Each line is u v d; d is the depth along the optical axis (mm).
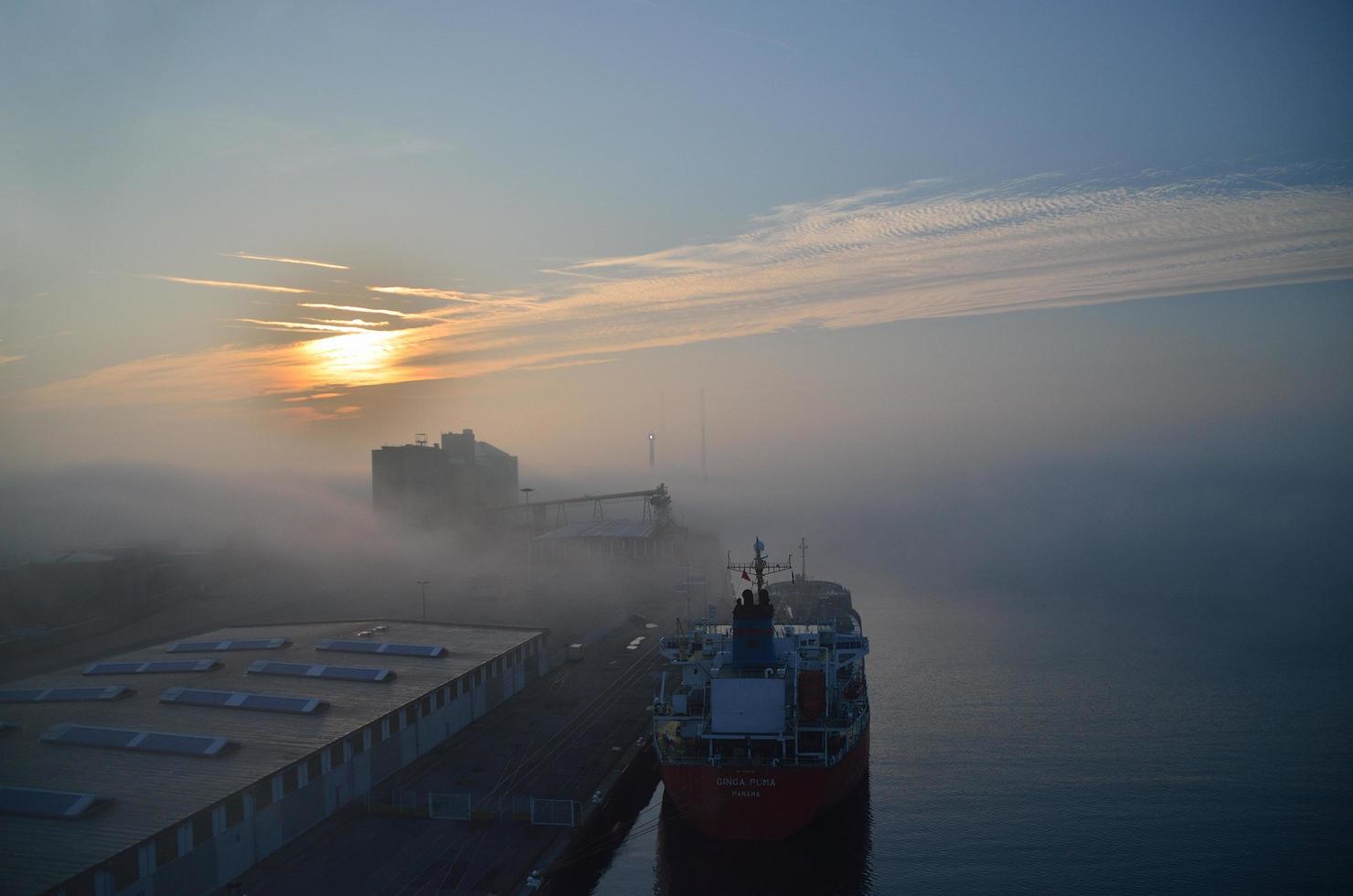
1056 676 109188
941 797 70250
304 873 48562
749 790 57125
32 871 38969
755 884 56688
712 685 60156
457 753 69375
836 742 61750
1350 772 75312
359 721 61094
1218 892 56031
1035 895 55562
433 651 82562
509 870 49312
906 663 116688
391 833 53938
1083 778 74125
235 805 47812
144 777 50062
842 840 62625
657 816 64938
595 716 79875
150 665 77375
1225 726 88375
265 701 64375
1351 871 58250
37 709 64500
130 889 41094
